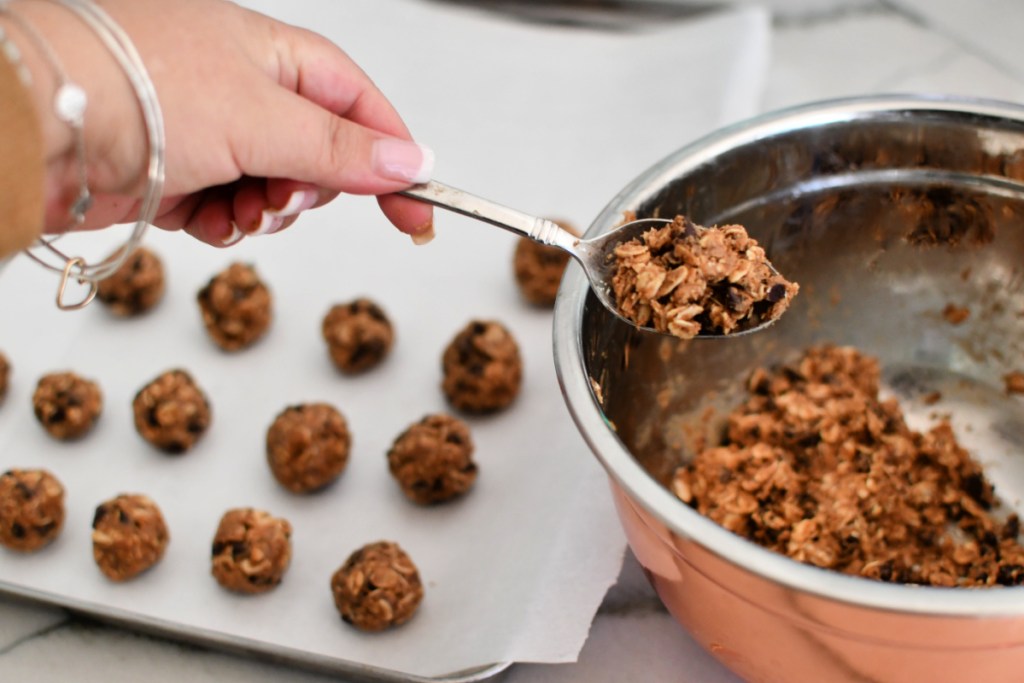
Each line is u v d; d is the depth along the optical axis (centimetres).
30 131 42
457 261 73
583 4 84
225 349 69
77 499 63
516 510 61
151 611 59
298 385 68
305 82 52
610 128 77
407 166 49
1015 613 42
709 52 78
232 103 47
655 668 56
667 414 59
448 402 66
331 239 74
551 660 55
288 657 55
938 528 57
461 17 83
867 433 59
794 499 57
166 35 47
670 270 50
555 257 69
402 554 58
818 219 57
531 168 76
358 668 54
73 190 48
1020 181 55
